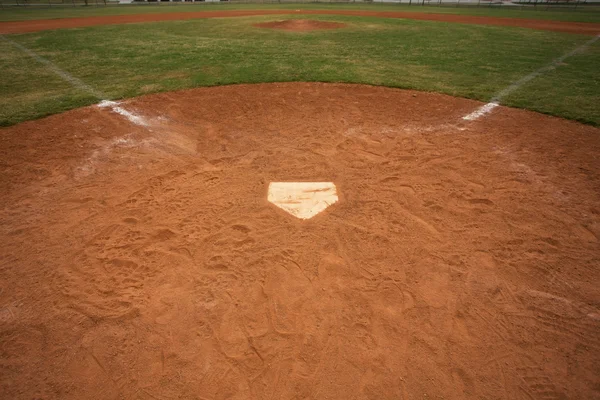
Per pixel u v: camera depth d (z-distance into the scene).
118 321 2.41
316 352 2.21
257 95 6.74
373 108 6.12
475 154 4.57
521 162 4.37
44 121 5.51
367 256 2.94
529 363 2.14
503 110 6.02
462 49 11.60
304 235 3.17
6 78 7.86
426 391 2.00
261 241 3.10
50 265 2.85
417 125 5.45
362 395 1.98
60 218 3.40
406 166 4.31
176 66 9.01
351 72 8.38
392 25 18.58
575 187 3.85
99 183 3.96
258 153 4.62
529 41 13.41
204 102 6.39
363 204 3.60
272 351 2.22
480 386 2.02
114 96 6.66
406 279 2.72
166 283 2.69
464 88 7.19
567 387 2.02
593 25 19.27
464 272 2.78
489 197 3.70
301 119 5.69
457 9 32.59
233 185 3.93
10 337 2.30
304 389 2.01
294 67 8.83
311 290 2.63
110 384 2.04
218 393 2.00
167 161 4.43
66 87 7.21
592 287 2.64
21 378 2.07
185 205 3.59
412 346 2.24
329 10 30.58
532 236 3.15
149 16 24.00
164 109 6.07
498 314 2.44
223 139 5.01
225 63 9.28
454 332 2.32
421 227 3.27
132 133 5.16
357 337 2.30
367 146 4.80
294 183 3.96
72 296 2.58
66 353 2.21
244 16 24.23
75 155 4.54
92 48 11.54
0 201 3.62
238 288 2.65
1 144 4.77
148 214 3.46
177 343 2.27
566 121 5.59
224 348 2.24
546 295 2.58
